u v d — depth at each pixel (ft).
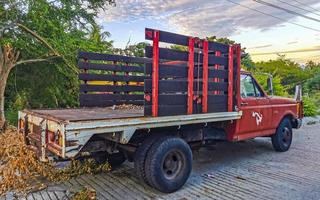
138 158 13.75
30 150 14.03
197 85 15.05
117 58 21.68
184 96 14.48
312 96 75.87
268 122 20.63
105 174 16.55
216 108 16.10
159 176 13.42
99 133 11.97
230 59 16.74
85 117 12.94
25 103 32.40
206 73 15.42
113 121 12.17
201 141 17.42
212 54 16.02
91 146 13.44
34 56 29.35
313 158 20.70
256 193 13.99
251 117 18.93
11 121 28.60
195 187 14.74
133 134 13.21
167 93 13.80
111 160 17.47
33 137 13.62
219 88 16.20
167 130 14.76
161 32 13.42
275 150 22.67
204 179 16.01
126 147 14.66
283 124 22.33
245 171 17.54
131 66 22.52
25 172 14.62
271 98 21.01
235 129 17.87
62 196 13.20
